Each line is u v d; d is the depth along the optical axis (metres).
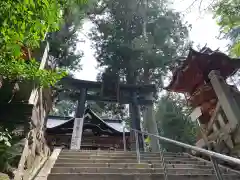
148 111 13.17
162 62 16.53
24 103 3.30
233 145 4.82
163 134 16.39
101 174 3.45
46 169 3.81
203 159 5.56
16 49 2.25
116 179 3.44
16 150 2.70
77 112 10.39
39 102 4.04
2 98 3.25
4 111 3.15
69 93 11.73
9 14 2.00
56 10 2.37
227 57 6.39
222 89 5.48
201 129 6.29
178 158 5.81
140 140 10.20
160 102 18.09
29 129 3.07
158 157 5.55
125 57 16.78
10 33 2.13
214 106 5.99
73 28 11.73
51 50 10.34
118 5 16.66
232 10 5.83
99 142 14.46
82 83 11.60
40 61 4.06
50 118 17.06
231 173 4.21
